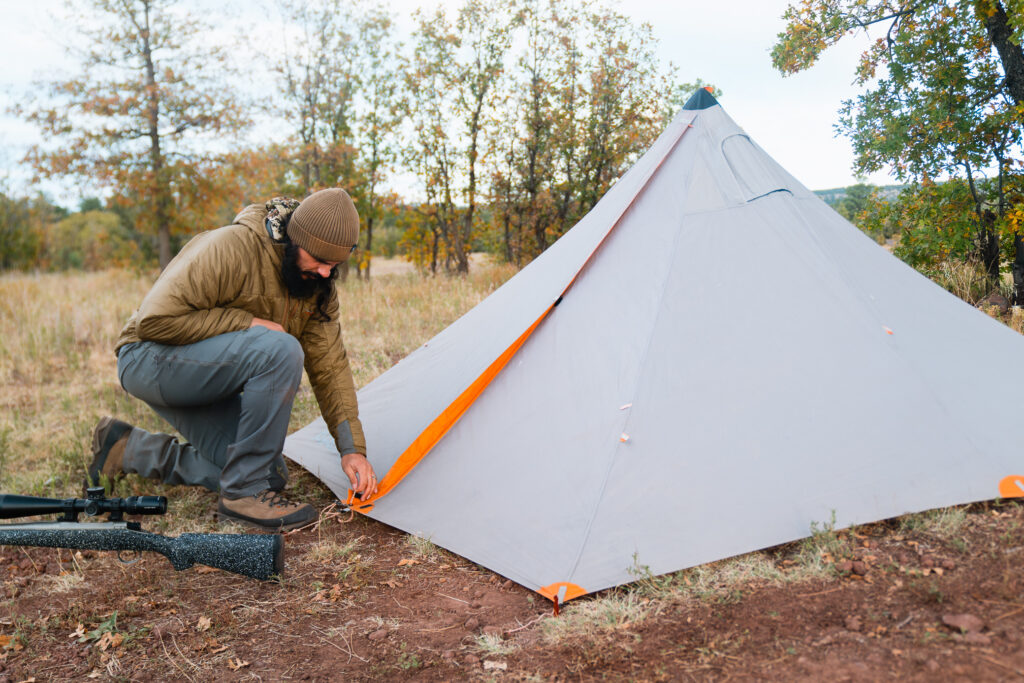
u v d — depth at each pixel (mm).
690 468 2635
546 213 12727
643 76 12289
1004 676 1612
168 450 3736
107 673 2207
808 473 2590
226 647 2324
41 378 6504
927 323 3139
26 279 14859
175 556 2580
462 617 2418
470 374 3504
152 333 3088
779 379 2809
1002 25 6066
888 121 6766
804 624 1991
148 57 17359
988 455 2631
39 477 4062
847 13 6934
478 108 12836
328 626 2426
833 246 3273
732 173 3383
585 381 3012
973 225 6512
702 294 3033
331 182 15172
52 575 2938
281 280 3221
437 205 13570
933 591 1993
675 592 2270
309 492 3707
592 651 2062
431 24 12555
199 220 19344
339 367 3402
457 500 3041
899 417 2721
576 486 2711
